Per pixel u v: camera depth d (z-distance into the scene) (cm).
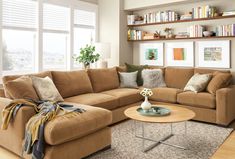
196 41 545
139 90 498
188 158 285
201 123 430
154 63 612
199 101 429
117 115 426
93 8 626
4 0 447
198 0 519
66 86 410
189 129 395
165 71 556
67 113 282
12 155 293
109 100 408
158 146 322
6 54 461
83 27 604
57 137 245
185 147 318
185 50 561
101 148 301
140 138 352
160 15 570
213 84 439
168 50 587
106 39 632
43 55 521
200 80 462
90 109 306
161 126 409
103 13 632
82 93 441
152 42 612
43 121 254
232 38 498
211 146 321
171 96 464
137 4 589
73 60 582
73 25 575
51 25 531
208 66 532
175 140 345
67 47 573
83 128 271
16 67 478
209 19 514
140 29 632
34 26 496
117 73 545
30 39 497
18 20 470
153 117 308
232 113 430
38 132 250
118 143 332
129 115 319
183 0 521
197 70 512
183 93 454
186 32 546
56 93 361
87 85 450
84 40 612
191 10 542
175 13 549
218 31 501
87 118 281
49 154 244
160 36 579
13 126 283
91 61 555
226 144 249
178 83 525
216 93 411
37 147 247
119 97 433
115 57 615
